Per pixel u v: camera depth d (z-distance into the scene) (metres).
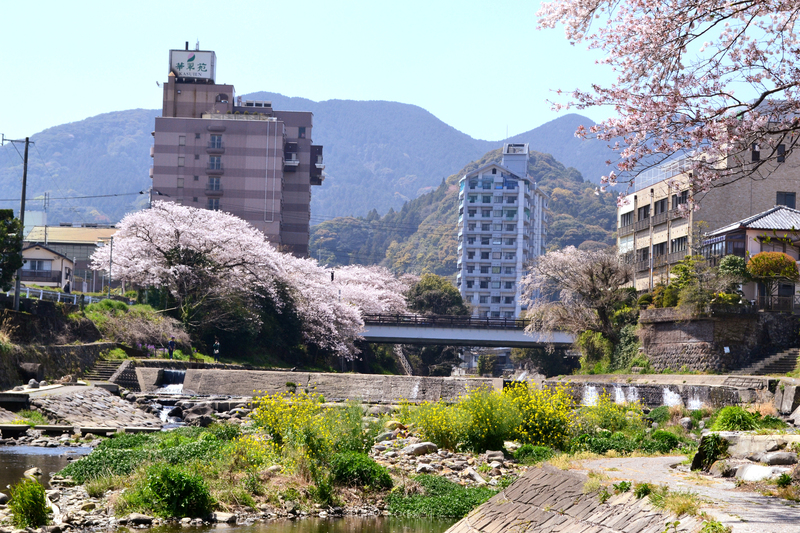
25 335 36.81
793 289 46.09
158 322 51.69
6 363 32.47
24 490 12.30
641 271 61.81
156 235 56.12
